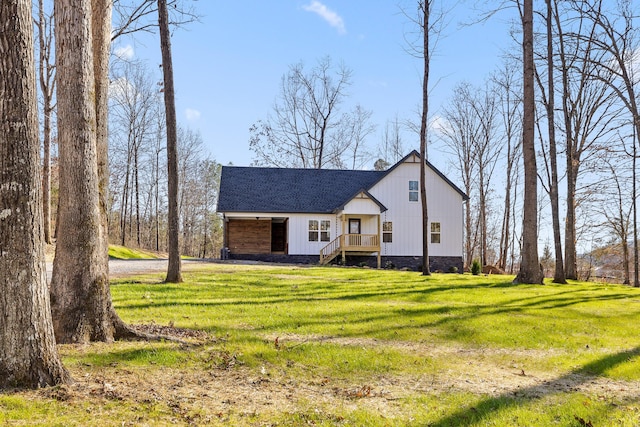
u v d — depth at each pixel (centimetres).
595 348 713
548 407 455
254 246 3066
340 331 769
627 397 491
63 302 593
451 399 473
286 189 3147
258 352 611
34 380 420
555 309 1050
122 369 507
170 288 1201
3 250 411
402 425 400
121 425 368
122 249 3344
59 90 590
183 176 5456
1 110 402
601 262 3694
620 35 1930
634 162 2600
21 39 409
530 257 1625
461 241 3050
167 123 1341
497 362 628
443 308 1012
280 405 441
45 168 2320
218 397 452
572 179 2255
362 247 2820
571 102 2433
